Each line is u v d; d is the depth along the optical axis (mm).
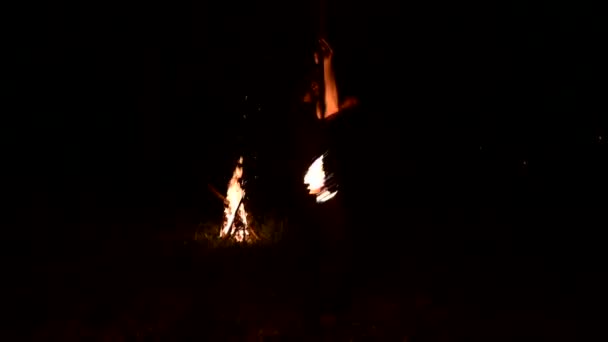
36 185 15852
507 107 13141
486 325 5387
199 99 14273
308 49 11688
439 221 11000
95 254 9172
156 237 10562
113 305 6305
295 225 10094
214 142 14680
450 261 7832
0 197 14797
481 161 13766
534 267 7316
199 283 7133
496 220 10617
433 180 13562
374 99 12859
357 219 10680
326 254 6145
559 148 13242
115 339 5332
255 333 5352
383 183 12852
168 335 5328
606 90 12305
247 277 7297
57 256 9070
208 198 14672
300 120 6000
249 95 13062
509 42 12484
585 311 5703
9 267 8281
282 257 8055
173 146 15492
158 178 15789
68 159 16641
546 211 10984
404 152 13547
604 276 6840
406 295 6348
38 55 14422
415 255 8250
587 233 9023
